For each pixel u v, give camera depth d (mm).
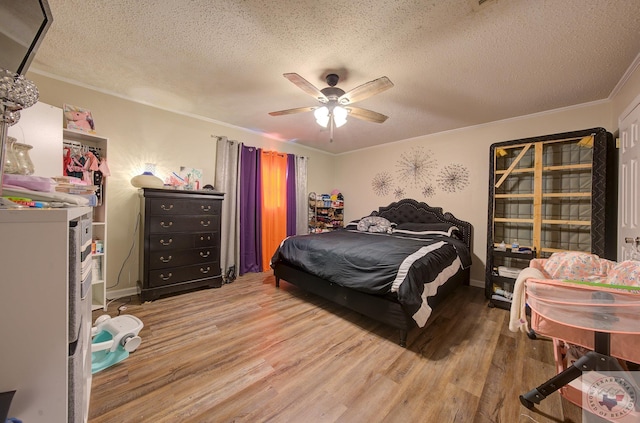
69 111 2225
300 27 1611
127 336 1708
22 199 759
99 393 1366
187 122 3260
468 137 3533
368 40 1718
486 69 2041
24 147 988
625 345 1133
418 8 1427
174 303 2635
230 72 2197
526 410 1300
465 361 1721
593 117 2598
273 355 1767
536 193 2715
